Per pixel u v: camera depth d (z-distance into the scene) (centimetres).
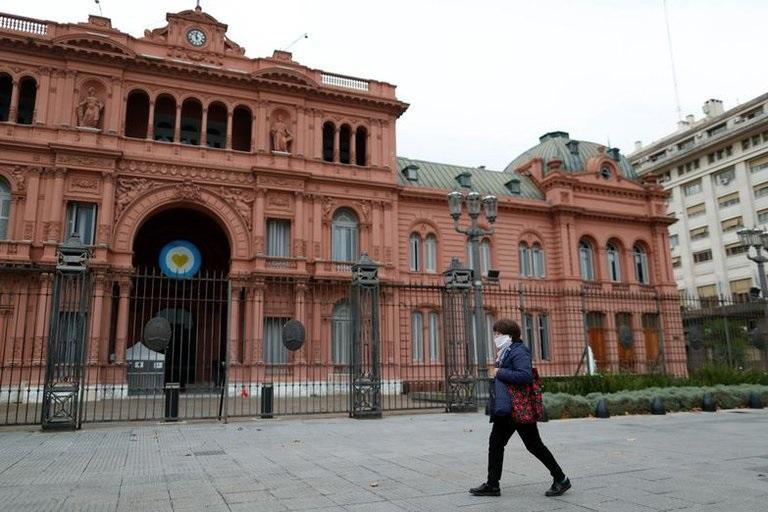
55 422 1378
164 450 1084
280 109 3328
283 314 3108
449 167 4278
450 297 1856
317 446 1120
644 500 682
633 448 1073
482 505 663
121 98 2997
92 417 1750
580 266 4131
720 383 2166
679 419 1595
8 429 1410
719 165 6262
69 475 855
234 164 3158
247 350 2980
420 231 3697
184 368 3391
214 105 3269
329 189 3353
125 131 3189
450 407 1780
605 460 948
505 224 3966
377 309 1712
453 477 819
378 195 3459
